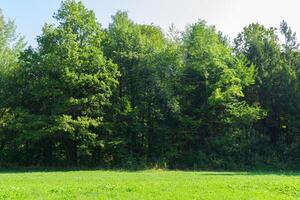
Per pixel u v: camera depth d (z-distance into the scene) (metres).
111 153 62.44
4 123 60.31
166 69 66.25
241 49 73.75
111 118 62.41
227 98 63.25
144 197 20.20
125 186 24.33
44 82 57.31
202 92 66.62
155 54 66.44
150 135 64.94
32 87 58.22
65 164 61.06
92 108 59.47
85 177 37.00
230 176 40.66
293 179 34.53
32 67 59.25
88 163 61.97
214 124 65.62
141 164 58.03
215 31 69.06
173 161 62.66
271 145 66.69
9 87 60.44
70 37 58.62
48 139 59.56
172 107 64.25
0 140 60.12
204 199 19.86
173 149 63.22
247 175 43.78
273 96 69.50
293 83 68.75
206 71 65.25
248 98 70.50
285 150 65.38
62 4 60.28
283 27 73.94
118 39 66.00
